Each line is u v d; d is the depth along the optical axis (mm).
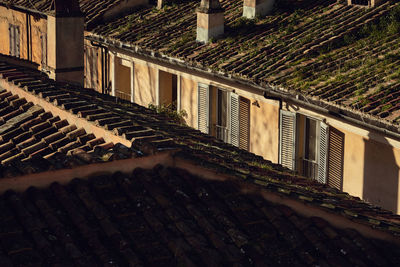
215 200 8844
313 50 18391
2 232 7680
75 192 8547
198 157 9562
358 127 15211
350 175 15672
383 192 14836
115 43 23062
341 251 8258
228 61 19109
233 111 19234
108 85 24531
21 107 12391
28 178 8438
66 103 11633
